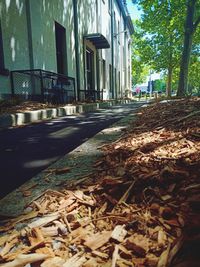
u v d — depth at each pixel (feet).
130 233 4.53
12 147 13.07
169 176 6.41
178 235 4.32
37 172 8.82
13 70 31.35
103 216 5.17
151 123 15.24
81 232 4.69
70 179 7.45
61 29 48.14
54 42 43.06
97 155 9.86
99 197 5.93
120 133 14.20
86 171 8.04
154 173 6.63
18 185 7.68
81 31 57.11
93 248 4.23
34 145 13.35
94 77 68.08
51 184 7.22
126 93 117.50
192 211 4.88
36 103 32.14
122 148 10.00
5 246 4.46
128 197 5.77
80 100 52.08
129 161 8.12
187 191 5.60
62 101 40.86
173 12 57.26
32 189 6.98
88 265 3.86
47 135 16.31
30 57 35.17
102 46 69.10
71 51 51.55
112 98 91.09
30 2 34.71
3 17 29.45
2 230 4.97
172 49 91.81
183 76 51.80
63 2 47.44
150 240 4.28
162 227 4.58
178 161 7.45
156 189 5.93
